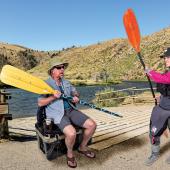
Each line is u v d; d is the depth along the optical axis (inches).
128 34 204.2
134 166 198.2
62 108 197.5
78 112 204.8
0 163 201.8
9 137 255.3
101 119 386.0
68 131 189.2
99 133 285.4
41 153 220.5
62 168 194.1
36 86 198.7
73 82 3523.6
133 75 5649.6
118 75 5802.2
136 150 230.7
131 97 635.5
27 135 278.4
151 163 199.8
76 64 6978.4
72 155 196.4
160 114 191.0
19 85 200.2
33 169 192.2
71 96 212.1
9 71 206.5
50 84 204.1
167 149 231.0
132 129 304.5
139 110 490.6
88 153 211.6
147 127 315.0
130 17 206.5
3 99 248.2
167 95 189.0
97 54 6998.0
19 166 196.9
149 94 721.0
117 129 305.4
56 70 204.4
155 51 5905.5
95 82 3863.2
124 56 6412.4
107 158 212.2
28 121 391.2
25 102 1285.7
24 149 229.6
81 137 218.7
